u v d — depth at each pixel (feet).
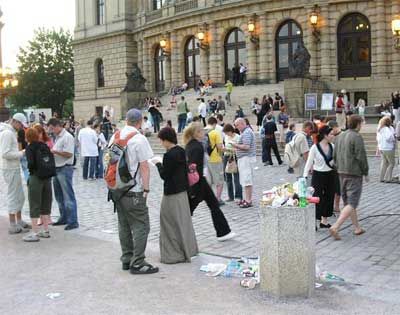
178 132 110.32
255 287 24.89
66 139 38.99
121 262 29.68
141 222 27.86
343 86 129.39
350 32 131.54
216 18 148.56
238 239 34.99
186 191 30.19
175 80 162.71
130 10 179.32
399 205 45.29
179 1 161.07
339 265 28.27
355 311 21.57
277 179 64.23
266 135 78.33
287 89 113.70
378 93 126.52
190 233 30.27
